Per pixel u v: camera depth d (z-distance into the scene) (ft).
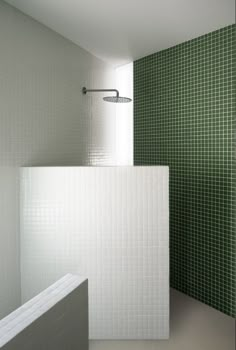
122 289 7.07
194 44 8.98
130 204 6.97
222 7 7.10
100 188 7.02
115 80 11.69
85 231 7.11
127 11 7.43
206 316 8.25
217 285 8.60
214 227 8.62
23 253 7.75
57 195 7.24
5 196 7.50
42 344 3.68
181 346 6.88
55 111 9.03
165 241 6.97
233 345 6.91
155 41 9.25
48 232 7.36
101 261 7.07
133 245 7.00
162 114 10.12
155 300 7.05
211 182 8.65
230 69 8.06
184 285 9.62
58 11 7.64
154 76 10.37
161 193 6.92
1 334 3.25
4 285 7.50
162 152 10.18
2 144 7.42
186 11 7.33
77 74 9.81
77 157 9.91
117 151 11.84
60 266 7.29
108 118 11.36
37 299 4.03
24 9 7.69
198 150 8.98
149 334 7.09
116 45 9.68
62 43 9.18
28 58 8.10
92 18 7.91
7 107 7.55
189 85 9.16
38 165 8.48
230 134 8.12
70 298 4.25
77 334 4.47
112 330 7.12
